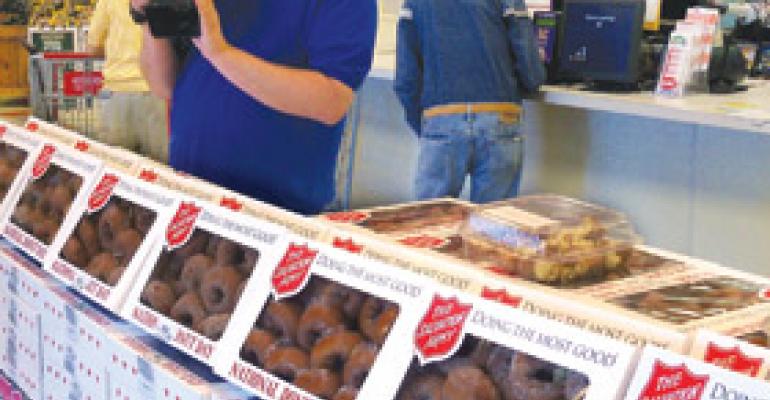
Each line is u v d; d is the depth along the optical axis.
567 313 1.16
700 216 4.13
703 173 4.09
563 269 1.48
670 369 1.01
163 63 2.22
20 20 5.19
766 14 5.11
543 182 4.80
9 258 2.06
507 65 4.25
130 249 1.79
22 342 2.00
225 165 2.18
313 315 1.40
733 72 4.23
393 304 1.33
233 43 2.10
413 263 1.37
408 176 5.46
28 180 2.18
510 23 4.18
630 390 1.03
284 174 2.17
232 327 1.50
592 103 4.09
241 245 1.59
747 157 3.90
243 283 1.55
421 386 1.24
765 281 1.49
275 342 1.44
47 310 1.88
